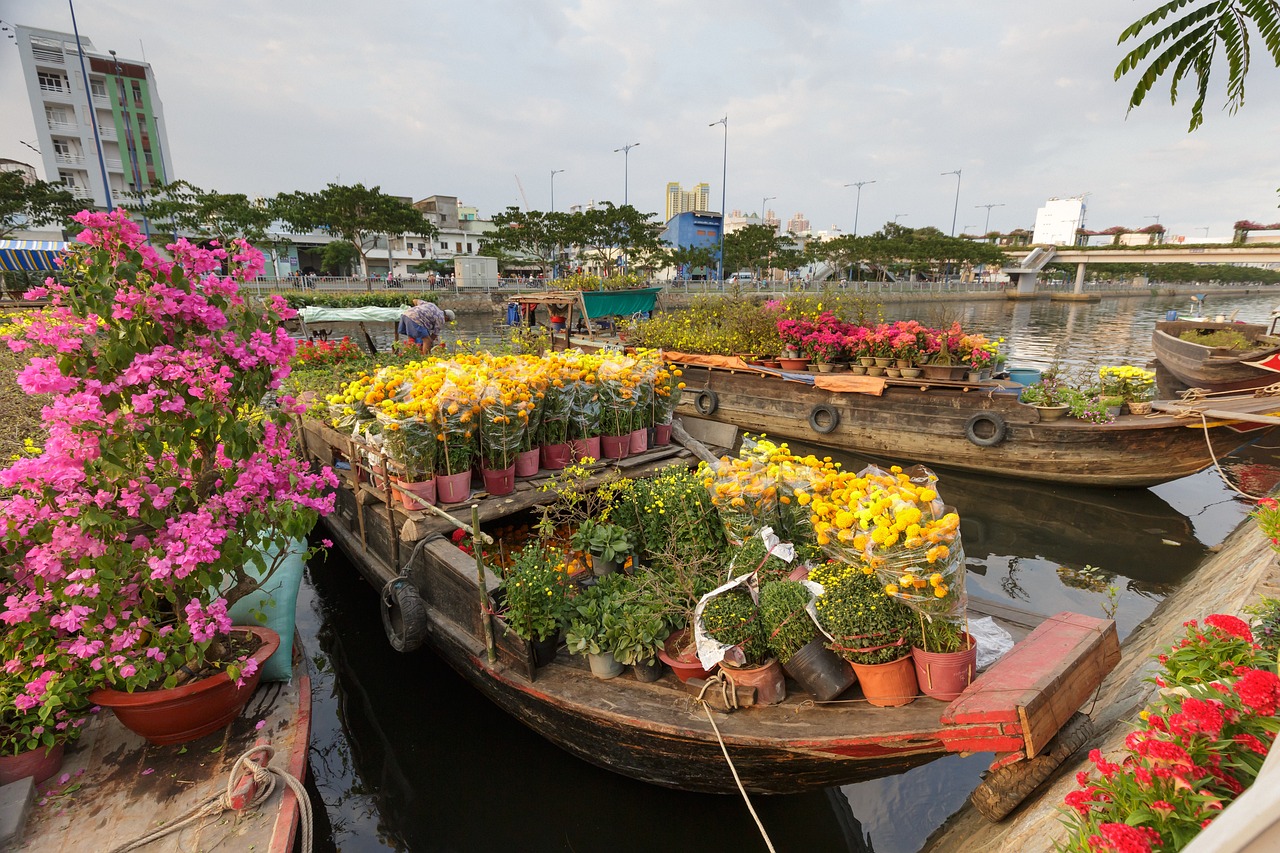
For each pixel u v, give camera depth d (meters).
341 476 6.02
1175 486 9.12
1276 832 0.75
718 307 13.70
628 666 3.72
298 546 4.62
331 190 34.91
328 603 6.26
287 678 3.95
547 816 3.94
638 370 6.00
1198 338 14.63
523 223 39.91
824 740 2.99
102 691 3.25
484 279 42.03
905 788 4.02
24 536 2.92
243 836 2.97
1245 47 2.06
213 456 3.25
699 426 7.05
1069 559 6.93
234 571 3.63
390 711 4.80
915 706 3.12
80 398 2.73
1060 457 8.42
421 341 13.69
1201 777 1.74
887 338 9.81
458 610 4.24
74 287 2.82
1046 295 67.62
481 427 4.92
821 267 72.38
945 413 9.17
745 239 54.03
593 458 5.51
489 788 4.13
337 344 11.61
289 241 45.44
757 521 4.01
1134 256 55.50
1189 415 7.69
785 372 10.80
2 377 8.07
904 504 3.00
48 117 44.00
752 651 3.23
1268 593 3.76
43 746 3.24
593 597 3.82
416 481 4.73
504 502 4.87
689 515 4.32
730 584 3.45
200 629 3.14
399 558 4.96
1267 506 4.25
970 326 34.78
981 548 7.22
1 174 28.36
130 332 2.77
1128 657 4.52
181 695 3.24
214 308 3.01
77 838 2.92
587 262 44.38
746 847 3.68
